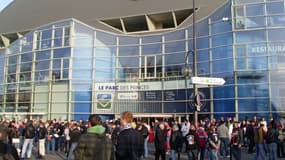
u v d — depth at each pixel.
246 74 33.44
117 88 41.06
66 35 42.91
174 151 16.30
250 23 33.94
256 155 16.58
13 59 47.16
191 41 38.12
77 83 41.78
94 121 6.31
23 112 44.50
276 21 33.09
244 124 23.64
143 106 39.84
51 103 42.41
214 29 36.16
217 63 35.47
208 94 35.75
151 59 40.44
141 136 7.31
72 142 16.66
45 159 18.88
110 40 42.16
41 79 43.72
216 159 16.47
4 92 47.31
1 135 5.85
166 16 48.28
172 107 38.34
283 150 20.05
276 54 32.66
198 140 15.99
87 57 42.16
